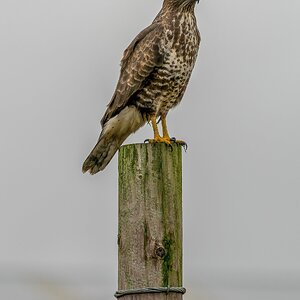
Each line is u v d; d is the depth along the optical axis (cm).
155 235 717
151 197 725
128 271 716
